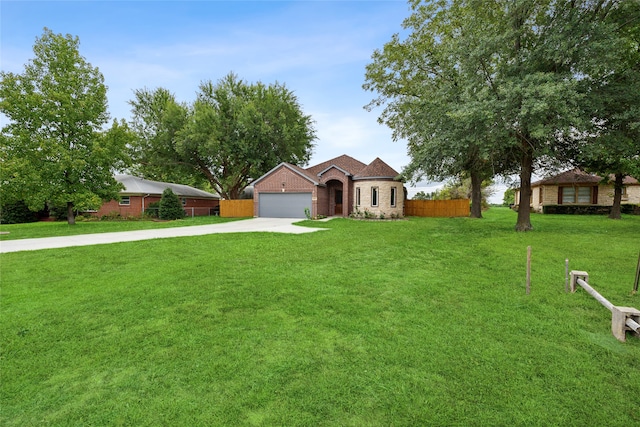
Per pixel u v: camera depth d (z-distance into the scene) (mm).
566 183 25172
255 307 4738
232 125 27500
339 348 3482
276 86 29484
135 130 28688
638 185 24734
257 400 2631
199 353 3398
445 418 2428
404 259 8023
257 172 29422
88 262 7863
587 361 3197
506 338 3701
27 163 17531
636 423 2363
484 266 7180
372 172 23297
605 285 5574
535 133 9273
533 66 10703
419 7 17406
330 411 2508
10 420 2441
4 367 3160
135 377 2980
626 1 10078
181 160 29562
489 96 10523
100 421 2420
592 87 10656
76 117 19109
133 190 26781
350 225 17141
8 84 17734
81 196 18625
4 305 4875
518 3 10305
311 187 23797
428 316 4359
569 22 10156
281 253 8859
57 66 19125
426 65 18281
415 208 26516
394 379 2906
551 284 5723
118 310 4648
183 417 2447
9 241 11789
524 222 13391
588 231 12789
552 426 2334
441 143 11828
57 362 3252
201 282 6031
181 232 14461
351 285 5812
